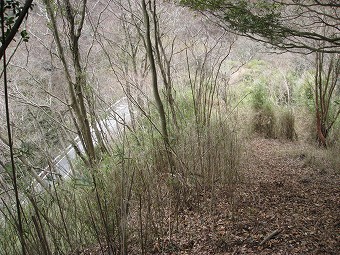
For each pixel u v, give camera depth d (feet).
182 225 11.85
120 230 9.80
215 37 23.85
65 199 11.79
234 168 13.94
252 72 31.19
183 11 23.48
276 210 12.73
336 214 12.11
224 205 12.97
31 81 22.49
